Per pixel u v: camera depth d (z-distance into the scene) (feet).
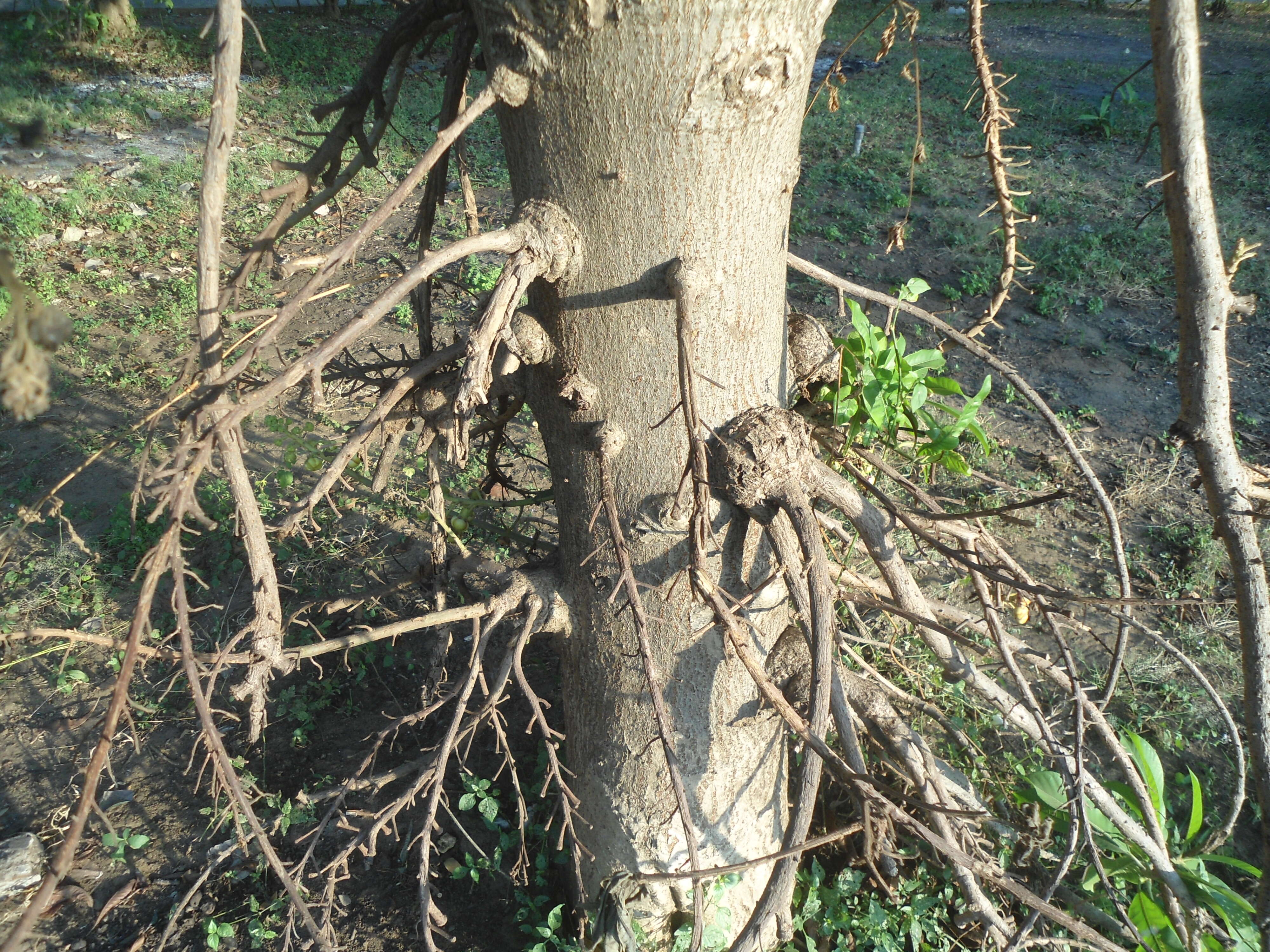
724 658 8.45
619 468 7.74
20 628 14.71
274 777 12.64
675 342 7.13
